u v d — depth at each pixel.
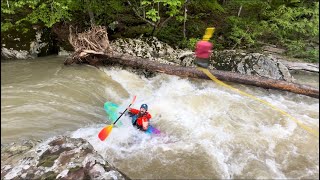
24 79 6.93
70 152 3.83
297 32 10.59
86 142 4.11
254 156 4.88
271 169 4.60
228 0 11.54
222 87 7.52
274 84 7.09
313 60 9.73
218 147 5.06
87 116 5.80
